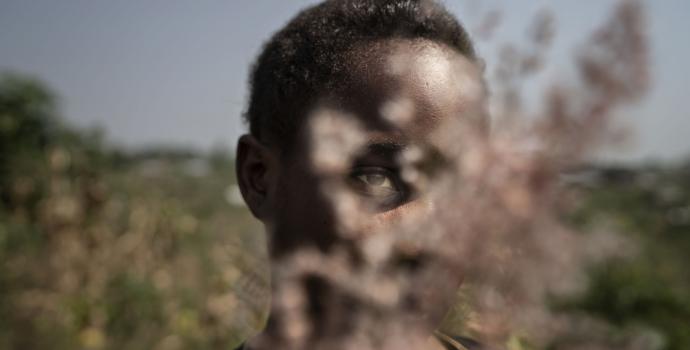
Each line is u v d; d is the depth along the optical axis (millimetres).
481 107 419
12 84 10016
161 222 8008
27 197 8219
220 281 5461
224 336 5473
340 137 433
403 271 399
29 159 8734
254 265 686
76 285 6629
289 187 800
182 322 5953
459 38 804
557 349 332
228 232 7086
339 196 517
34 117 9883
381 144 608
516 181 319
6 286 6340
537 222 313
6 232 7188
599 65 310
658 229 8367
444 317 420
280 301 418
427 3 820
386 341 407
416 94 681
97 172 8438
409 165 560
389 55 747
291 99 876
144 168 16609
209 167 19984
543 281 315
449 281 379
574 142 310
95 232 7344
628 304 5562
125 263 7199
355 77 747
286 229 790
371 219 516
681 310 5953
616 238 313
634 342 354
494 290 332
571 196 316
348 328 414
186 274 7188
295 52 921
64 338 5789
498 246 327
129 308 6316
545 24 347
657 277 6535
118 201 8570
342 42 829
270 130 943
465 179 344
